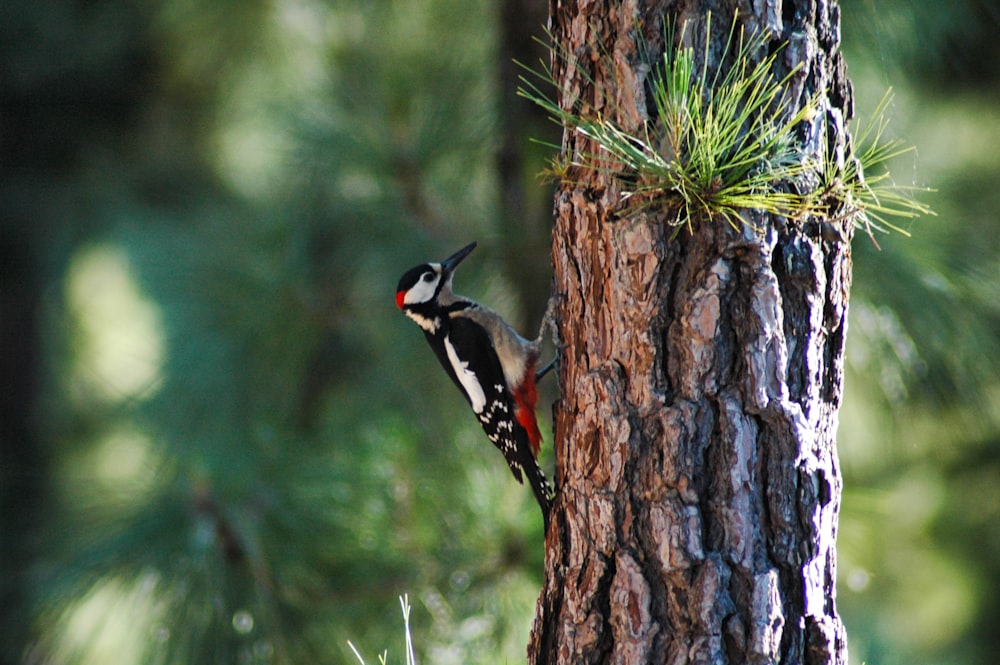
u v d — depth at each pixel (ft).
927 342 24.43
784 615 16.19
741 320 16.42
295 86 33.37
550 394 32.45
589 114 17.93
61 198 50.96
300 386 33.45
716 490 16.42
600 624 17.19
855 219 17.30
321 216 31.37
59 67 45.34
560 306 19.06
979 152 35.58
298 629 23.45
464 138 29.89
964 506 42.14
